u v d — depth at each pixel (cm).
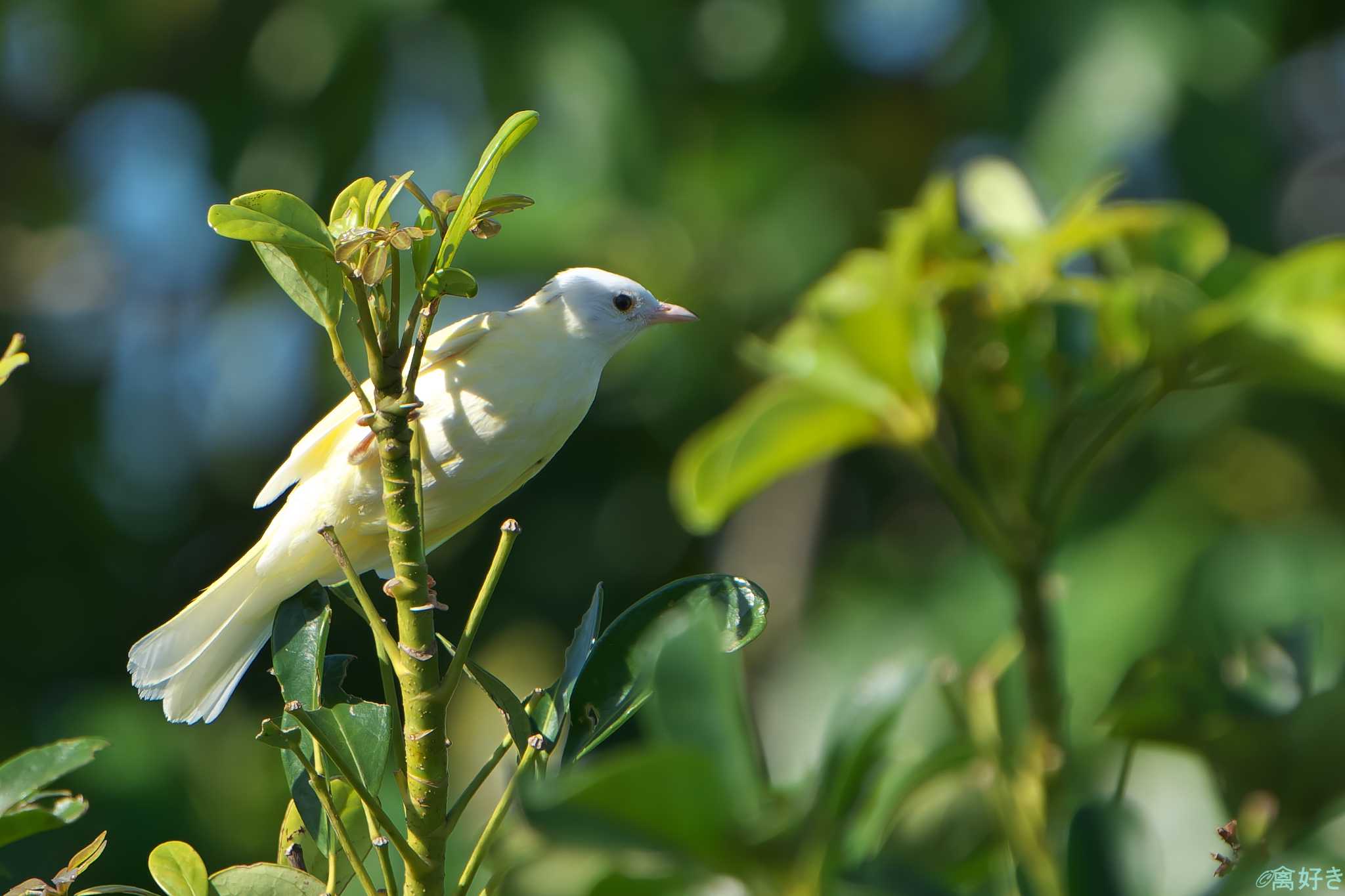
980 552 1136
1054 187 1121
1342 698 454
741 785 401
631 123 1213
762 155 1308
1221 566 1069
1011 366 644
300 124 1264
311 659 448
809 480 1398
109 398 1424
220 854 1127
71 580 1348
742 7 1324
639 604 456
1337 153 1449
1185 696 489
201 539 1391
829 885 392
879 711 418
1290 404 1212
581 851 396
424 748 400
